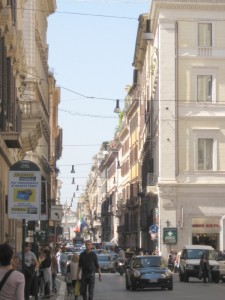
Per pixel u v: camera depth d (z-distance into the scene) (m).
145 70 98.25
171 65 73.00
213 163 73.12
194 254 54.91
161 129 72.75
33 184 22.48
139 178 104.56
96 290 46.09
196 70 73.25
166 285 44.12
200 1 73.19
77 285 32.91
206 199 72.88
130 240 114.62
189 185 72.50
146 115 91.81
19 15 48.06
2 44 34.72
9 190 22.47
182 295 39.78
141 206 96.00
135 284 44.22
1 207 37.00
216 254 54.97
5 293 11.09
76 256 37.62
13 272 11.22
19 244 54.75
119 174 144.75
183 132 73.00
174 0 73.00
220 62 73.44
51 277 36.84
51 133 116.06
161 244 71.94
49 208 66.50
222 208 72.94
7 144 38.41
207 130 73.12
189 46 73.25
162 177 72.56
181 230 72.25
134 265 45.88
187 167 72.88
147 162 87.62
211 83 73.44
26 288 27.59
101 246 115.12
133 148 115.94
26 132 50.56
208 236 72.69
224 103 73.31
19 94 50.22
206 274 50.12
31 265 27.64
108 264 77.50
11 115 40.25
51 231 87.31
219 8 73.44
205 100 73.31
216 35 73.56
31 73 65.94
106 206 167.50
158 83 74.50
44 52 86.00
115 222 147.25
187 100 73.06
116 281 58.97
